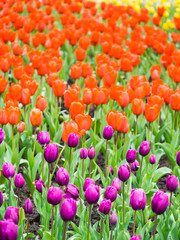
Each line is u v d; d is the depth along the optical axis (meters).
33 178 3.11
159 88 3.46
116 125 2.98
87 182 2.61
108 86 3.56
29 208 2.62
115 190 2.56
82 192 2.94
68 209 2.41
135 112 3.27
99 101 3.24
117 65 4.11
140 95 3.37
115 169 3.07
